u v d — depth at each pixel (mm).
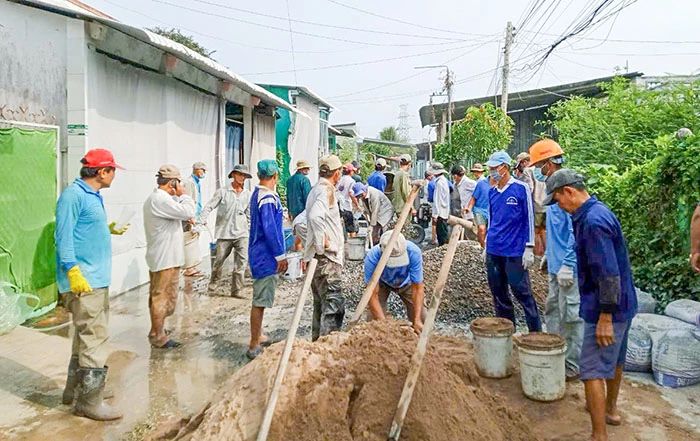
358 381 3262
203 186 11852
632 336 5152
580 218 3932
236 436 2986
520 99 20719
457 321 6836
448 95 26344
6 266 6160
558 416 4305
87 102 7477
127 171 8680
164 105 9938
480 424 3312
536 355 4465
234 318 7121
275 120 17484
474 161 20422
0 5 6223
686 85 11055
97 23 7324
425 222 14703
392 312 7016
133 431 4105
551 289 5242
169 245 5910
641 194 7023
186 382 5039
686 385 4832
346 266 9898
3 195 6160
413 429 3021
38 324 6477
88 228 4250
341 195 12414
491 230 5898
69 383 4430
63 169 7340
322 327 5449
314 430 3002
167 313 6051
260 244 5590
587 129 11883
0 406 4379
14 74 6438
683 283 6293
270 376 3248
